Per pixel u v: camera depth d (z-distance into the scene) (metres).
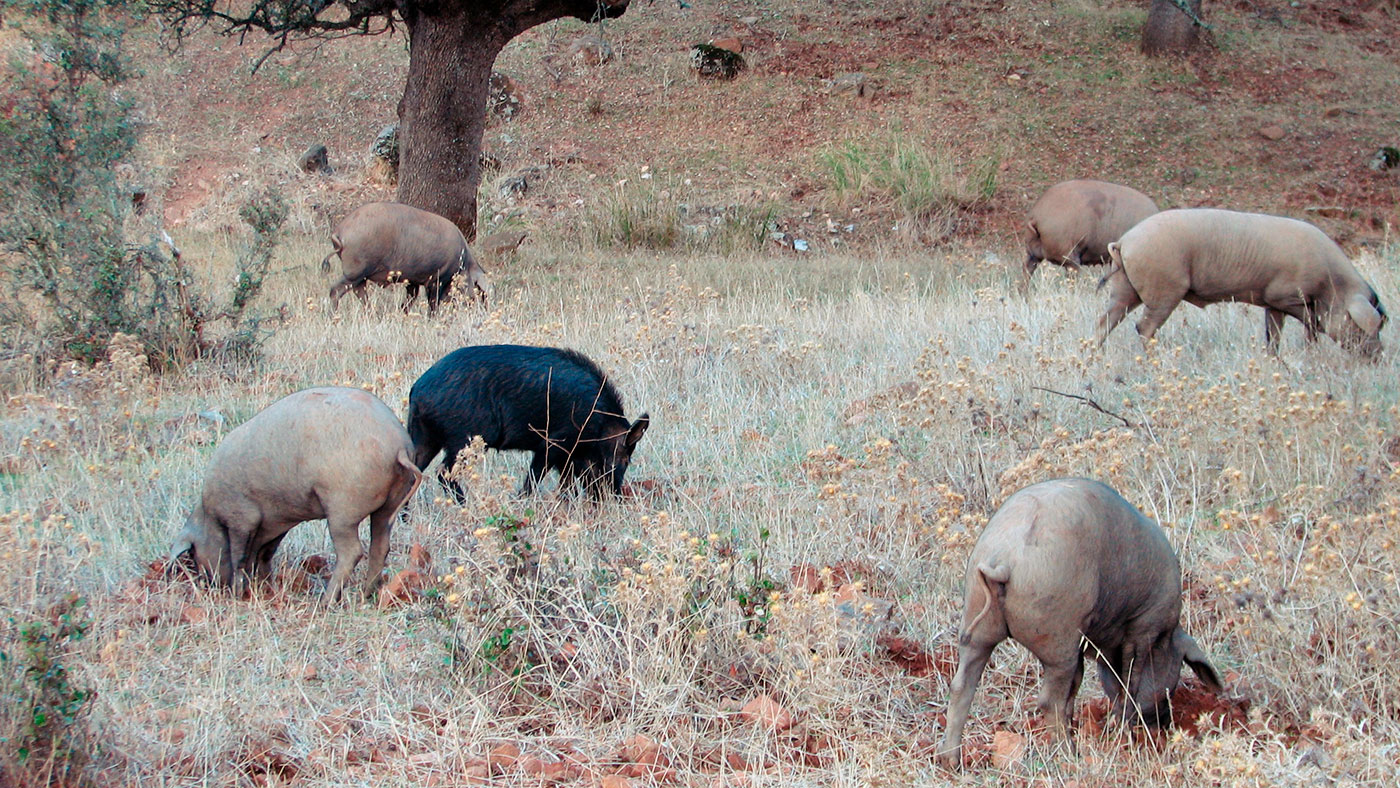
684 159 49.94
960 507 12.77
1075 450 13.11
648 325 21.42
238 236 40.94
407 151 38.25
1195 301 20.91
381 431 11.70
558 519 13.77
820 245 43.28
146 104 53.44
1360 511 12.85
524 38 59.12
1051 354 19.77
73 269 22.12
